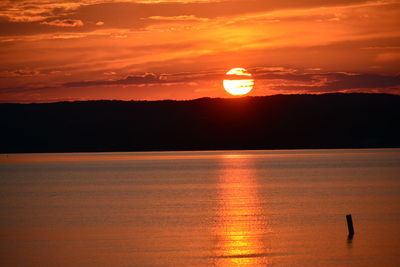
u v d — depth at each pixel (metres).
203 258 38.28
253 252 39.94
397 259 37.59
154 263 37.12
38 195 84.19
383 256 38.38
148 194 83.94
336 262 36.94
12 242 43.97
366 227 49.66
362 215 57.91
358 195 79.50
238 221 54.28
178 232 48.09
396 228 49.06
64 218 57.28
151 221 54.66
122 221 54.78
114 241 44.06
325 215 58.19
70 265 36.62
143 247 41.78
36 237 46.00
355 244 42.16
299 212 60.78
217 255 39.09
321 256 38.53
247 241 43.88
